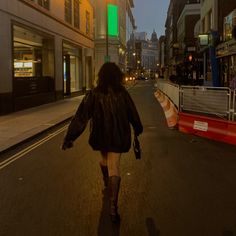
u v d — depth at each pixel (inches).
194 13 2603.3
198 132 504.4
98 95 216.2
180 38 3019.2
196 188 272.1
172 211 225.6
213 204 237.9
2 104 763.4
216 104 496.7
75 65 1514.5
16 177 305.7
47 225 205.5
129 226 203.3
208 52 1526.8
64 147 223.3
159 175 307.3
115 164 216.1
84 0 1584.6
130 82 3184.1
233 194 258.2
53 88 1131.3
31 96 938.1
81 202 241.4
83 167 335.9
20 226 204.5
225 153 392.2
